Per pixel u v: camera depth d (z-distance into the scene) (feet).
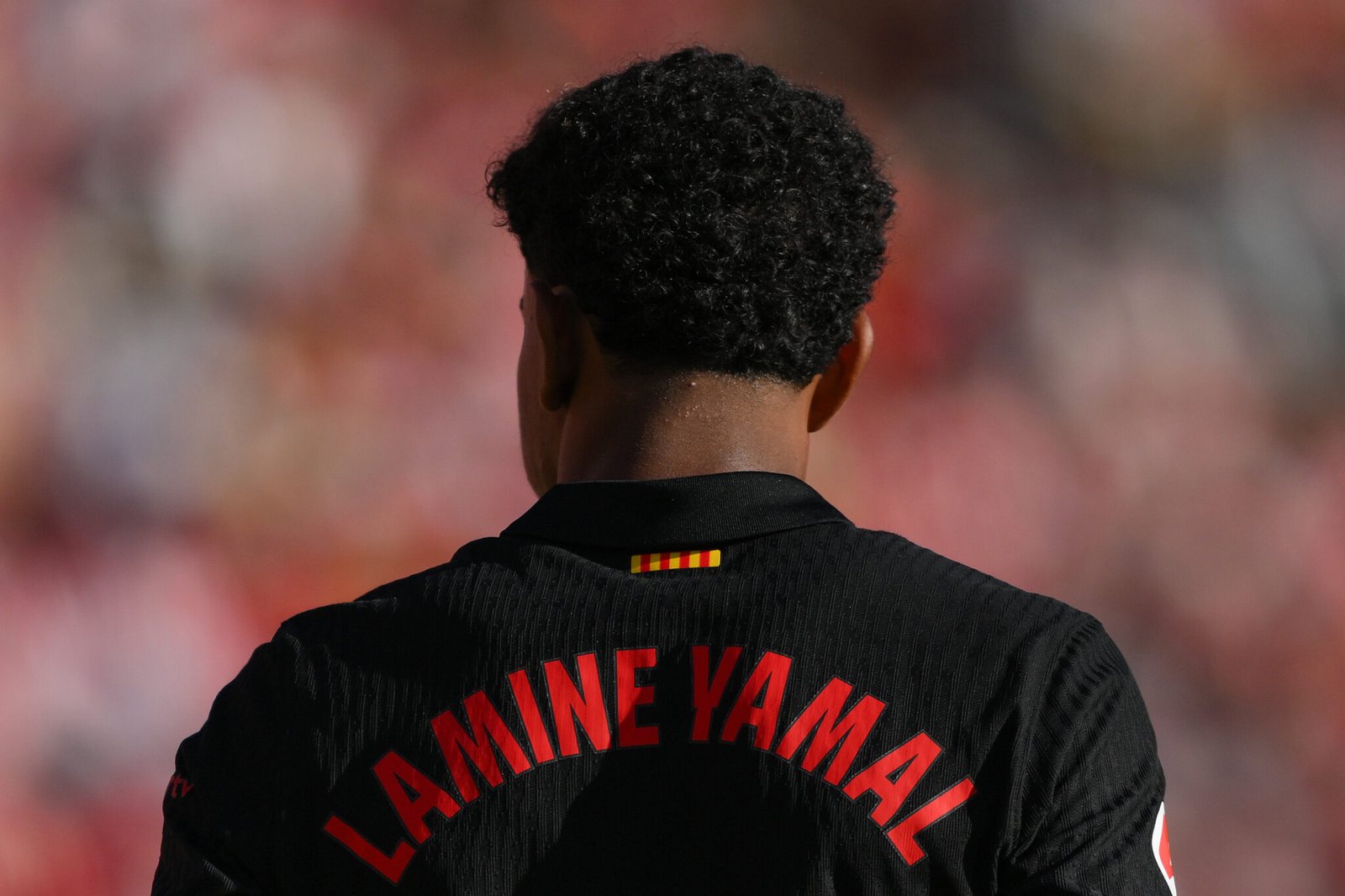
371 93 99.19
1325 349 112.98
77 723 77.25
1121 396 108.47
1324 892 96.48
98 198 90.02
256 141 93.97
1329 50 122.62
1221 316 112.47
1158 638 102.47
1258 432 109.29
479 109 102.32
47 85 90.58
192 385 88.02
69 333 86.48
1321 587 104.99
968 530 102.01
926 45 119.03
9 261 86.33
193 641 81.87
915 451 102.63
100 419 85.35
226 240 91.86
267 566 86.74
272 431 89.10
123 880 75.00
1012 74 118.62
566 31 107.76
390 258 96.17
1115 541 104.32
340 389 91.86
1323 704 102.32
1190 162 117.39
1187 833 96.63
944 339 106.93
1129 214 115.14
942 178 114.01
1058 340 108.58
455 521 91.86
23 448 83.20
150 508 84.99
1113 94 117.91
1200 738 100.07
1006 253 111.45
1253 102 119.75
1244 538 105.81
